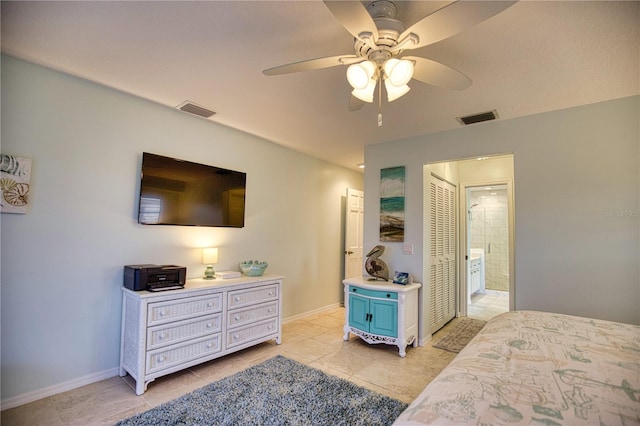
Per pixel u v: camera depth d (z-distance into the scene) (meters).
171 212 2.88
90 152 2.46
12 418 1.97
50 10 1.61
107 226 2.54
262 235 3.83
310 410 2.08
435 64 1.57
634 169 2.41
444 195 4.19
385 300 3.22
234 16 1.64
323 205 4.83
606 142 2.52
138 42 1.89
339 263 5.18
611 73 2.10
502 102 2.60
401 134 3.49
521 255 2.80
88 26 1.75
